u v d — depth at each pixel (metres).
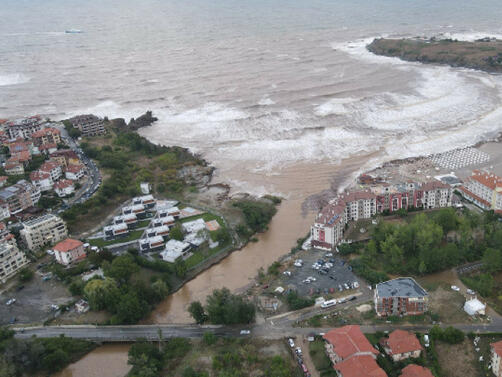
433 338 184.38
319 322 198.88
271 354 183.50
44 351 188.88
